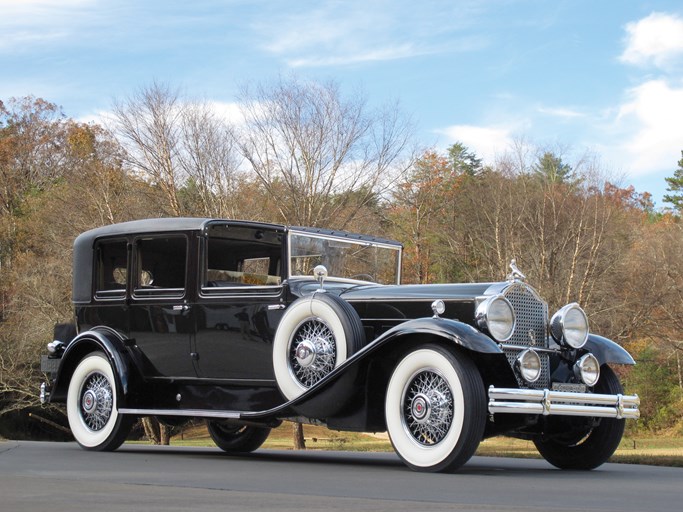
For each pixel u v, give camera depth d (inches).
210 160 1023.6
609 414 255.9
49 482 185.5
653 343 1505.9
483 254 1395.2
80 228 1138.7
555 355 273.4
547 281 1288.1
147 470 225.9
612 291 1302.9
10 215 1632.6
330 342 266.1
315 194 996.6
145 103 1032.8
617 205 1413.6
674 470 278.2
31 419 1360.7
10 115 1963.6
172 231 308.2
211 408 300.2
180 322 304.5
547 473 248.1
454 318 261.0
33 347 1168.2
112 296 325.1
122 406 306.5
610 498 174.1
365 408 253.4
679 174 2711.6
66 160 1856.5
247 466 250.2
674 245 1350.9
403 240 1466.5
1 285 1358.3
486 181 1453.0
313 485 189.2
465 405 226.7
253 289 289.6
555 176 1409.9
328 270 316.2
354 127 1003.9
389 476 217.2
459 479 211.2
